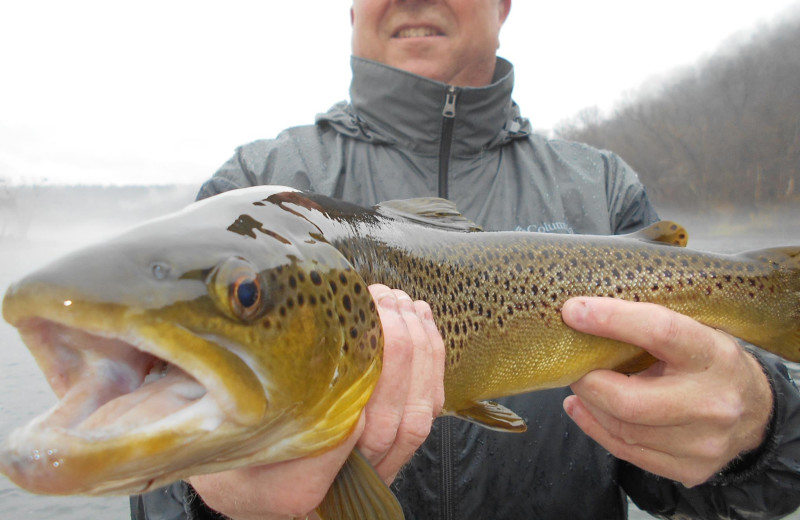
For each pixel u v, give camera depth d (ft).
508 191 1.80
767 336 1.51
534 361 1.35
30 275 0.62
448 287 1.25
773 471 1.25
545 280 1.36
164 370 0.72
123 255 0.67
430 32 1.90
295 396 0.77
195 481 0.93
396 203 1.33
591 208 1.77
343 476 0.92
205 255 0.72
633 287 1.41
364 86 1.84
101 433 0.58
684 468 1.18
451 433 1.51
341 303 0.87
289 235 0.85
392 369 0.92
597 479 1.56
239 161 1.82
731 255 1.52
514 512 1.52
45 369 0.66
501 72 2.11
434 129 1.78
